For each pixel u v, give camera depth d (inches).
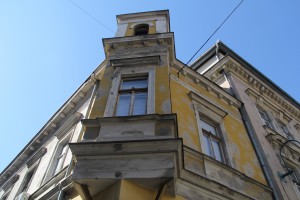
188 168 283.7
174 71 417.7
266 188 351.3
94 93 394.6
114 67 351.6
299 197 378.3
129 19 477.4
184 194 255.1
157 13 480.1
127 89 321.4
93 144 235.0
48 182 349.1
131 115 266.2
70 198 277.0
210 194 277.7
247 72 597.3
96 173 217.8
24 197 365.1
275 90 644.1
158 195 217.8
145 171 216.7
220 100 460.4
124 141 233.5
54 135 480.7
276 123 548.1
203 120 390.6
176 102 361.4
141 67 345.4
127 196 206.5
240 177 329.1
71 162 318.3
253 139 427.2
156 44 386.6
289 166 447.5
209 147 352.5
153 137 243.4
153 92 304.3
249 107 498.9
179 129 324.8
